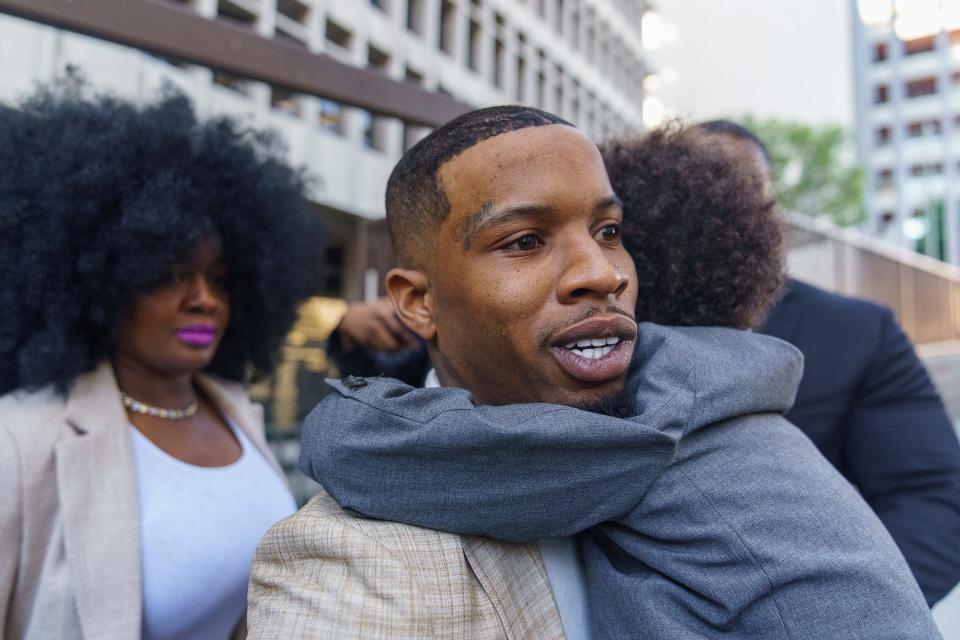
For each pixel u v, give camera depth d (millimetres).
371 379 828
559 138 720
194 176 1479
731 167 939
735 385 733
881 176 30969
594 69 15883
